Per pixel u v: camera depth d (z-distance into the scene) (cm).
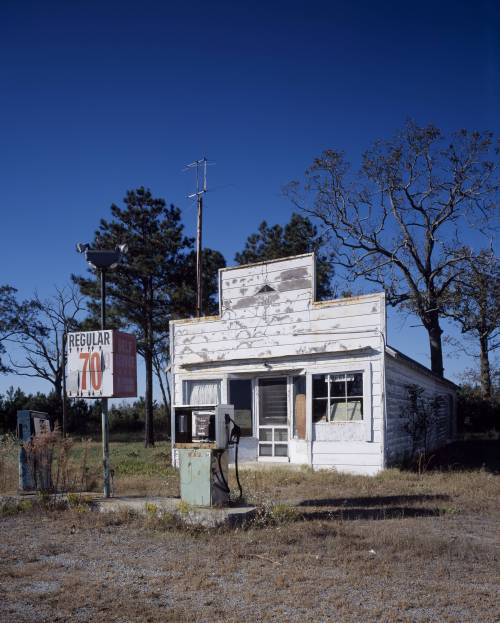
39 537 817
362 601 546
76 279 3466
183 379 1828
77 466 1761
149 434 3125
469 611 519
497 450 2258
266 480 1387
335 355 1596
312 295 1644
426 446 2058
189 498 931
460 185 3525
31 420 1139
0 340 4609
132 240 3416
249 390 1738
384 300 1544
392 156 3575
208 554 713
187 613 520
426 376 2128
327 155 3628
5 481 1209
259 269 1744
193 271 3550
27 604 548
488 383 3897
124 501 981
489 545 761
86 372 1066
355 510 1021
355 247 3778
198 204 2861
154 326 3512
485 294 3522
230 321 1775
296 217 3997
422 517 958
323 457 1580
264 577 620
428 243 3644
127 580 617
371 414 1530
